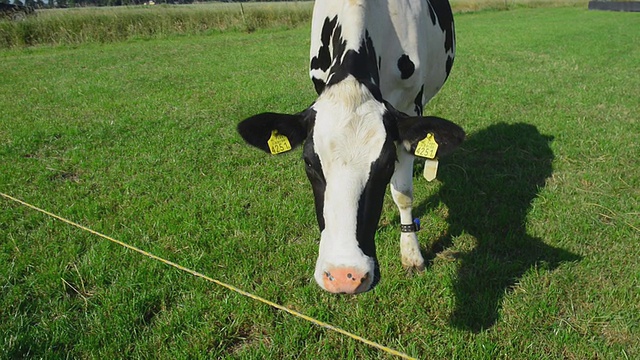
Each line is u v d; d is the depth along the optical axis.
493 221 4.20
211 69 10.91
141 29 17.98
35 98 8.36
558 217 4.22
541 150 5.61
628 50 12.87
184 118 7.07
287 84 9.10
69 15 17.52
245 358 2.86
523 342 2.94
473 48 13.33
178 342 2.96
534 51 12.76
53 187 5.00
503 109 7.17
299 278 3.54
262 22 20.25
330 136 2.42
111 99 8.24
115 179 5.17
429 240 3.96
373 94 2.70
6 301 3.26
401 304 3.26
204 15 19.39
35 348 2.90
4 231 4.12
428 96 4.56
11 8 19.69
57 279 3.48
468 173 5.13
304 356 2.91
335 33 3.29
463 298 3.29
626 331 3.01
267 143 2.68
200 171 5.32
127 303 3.26
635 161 5.30
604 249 3.80
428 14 4.04
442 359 2.84
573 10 29.48
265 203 4.56
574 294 3.33
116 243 3.93
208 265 3.65
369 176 2.38
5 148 5.90
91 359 2.85
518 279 3.45
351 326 3.08
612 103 7.45
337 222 2.31
